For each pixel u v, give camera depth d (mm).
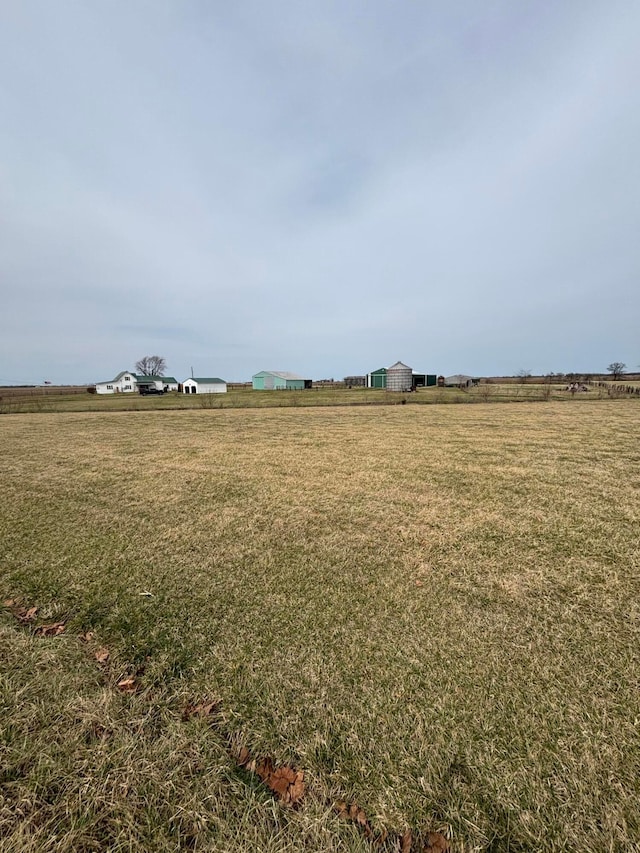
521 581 2852
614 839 1213
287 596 2707
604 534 3674
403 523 4062
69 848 1217
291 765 1484
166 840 1239
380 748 1537
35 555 3449
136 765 1476
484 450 7848
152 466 6941
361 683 1881
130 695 1833
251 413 18219
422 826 1272
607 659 2008
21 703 1773
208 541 3701
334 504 4707
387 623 2371
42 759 1496
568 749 1511
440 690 1822
